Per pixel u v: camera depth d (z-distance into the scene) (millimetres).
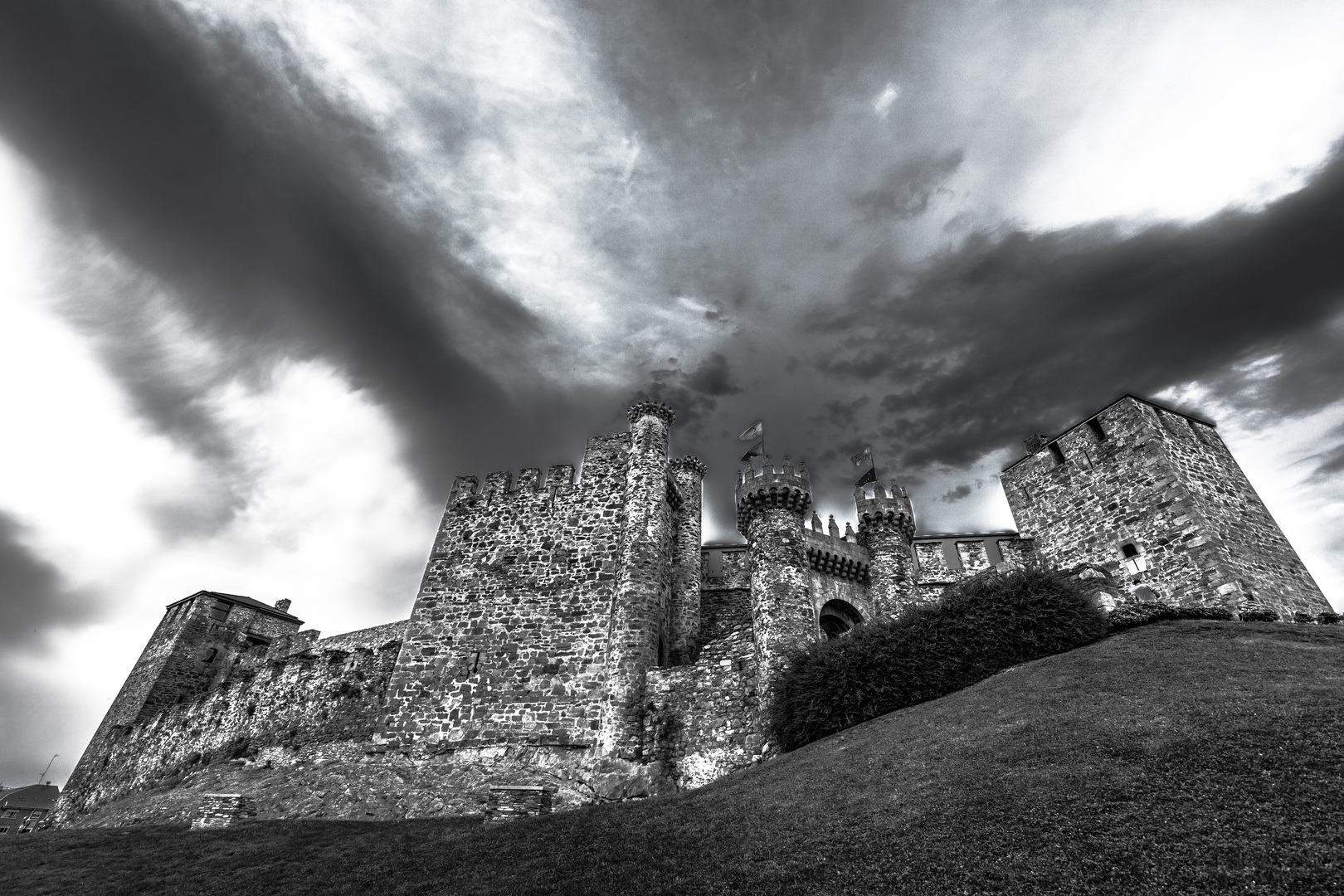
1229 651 18625
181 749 41781
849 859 11906
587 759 27125
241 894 15828
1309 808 10250
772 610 29031
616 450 37594
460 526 36375
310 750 32969
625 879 13203
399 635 44438
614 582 32562
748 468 35312
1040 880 9906
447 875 15219
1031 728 15516
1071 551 35781
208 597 55625
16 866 19234
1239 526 32344
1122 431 35250
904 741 17562
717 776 25125
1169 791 11430
